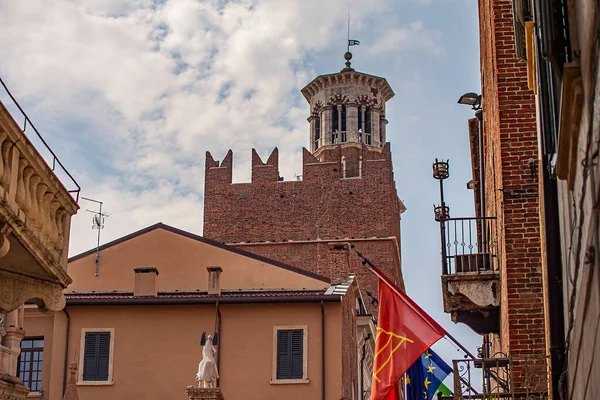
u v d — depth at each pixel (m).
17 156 15.09
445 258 25.48
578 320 11.34
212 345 38.72
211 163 98.56
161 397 41.19
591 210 9.16
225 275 47.84
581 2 9.16
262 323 41.94
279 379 41.22
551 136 12.85
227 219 96.38
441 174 34.34
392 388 22.80
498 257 24.97
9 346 22.20
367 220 94.69
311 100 114.69
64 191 17.02
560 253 14.84
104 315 42.31
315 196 96.00
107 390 41.31
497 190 24.02
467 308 25.50
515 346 20.95
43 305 17.12
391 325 23.11
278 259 94.44
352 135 110.19
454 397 18.62
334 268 49.91
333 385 40.91
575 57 9.70
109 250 48.56
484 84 33.09
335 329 41.56
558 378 14.67
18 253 15.91
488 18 27.23
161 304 42.22
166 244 48.62
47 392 41.34
